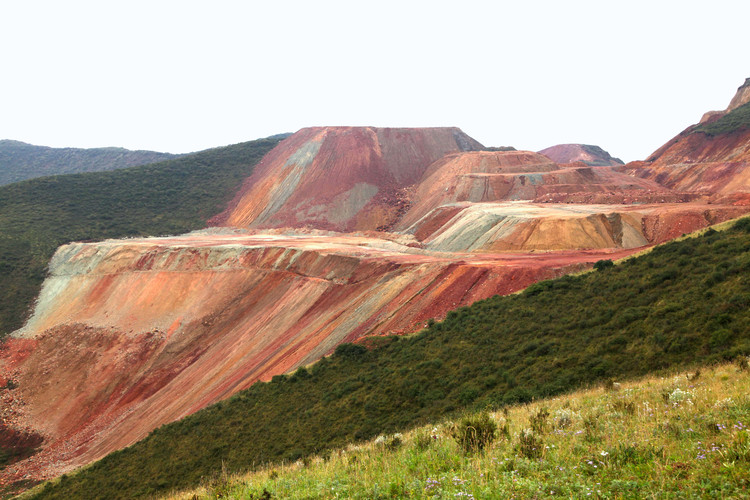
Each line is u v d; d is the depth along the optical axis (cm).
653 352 2083
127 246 8081
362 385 3133
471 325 3316
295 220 12088
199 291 6812
